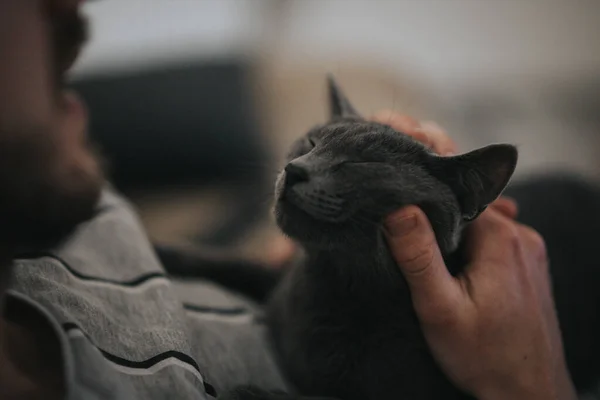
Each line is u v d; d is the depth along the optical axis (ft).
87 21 1.53
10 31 1.23
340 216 1.50
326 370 1.62
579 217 2.36
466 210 1.58
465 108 3.97
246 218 2.78
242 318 1.72
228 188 3.07
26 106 1.25
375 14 4.13
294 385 1.69
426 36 4.15
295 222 1.54
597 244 2.31
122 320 1.37
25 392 1.20
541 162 3.46
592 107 3.96
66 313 1.27
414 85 3.65
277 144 3.12
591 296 2.24
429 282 1.46
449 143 1.74
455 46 4.15
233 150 3.11
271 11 3.84
